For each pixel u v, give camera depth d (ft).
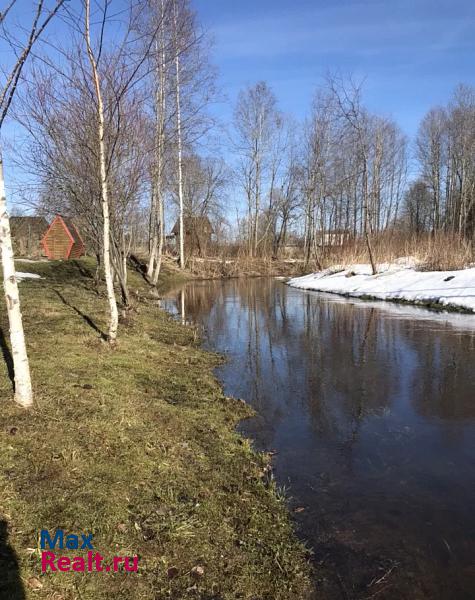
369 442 16.88
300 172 126.41
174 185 89.51
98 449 12.83
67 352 21.65
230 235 142.20
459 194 133.28
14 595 7.84
